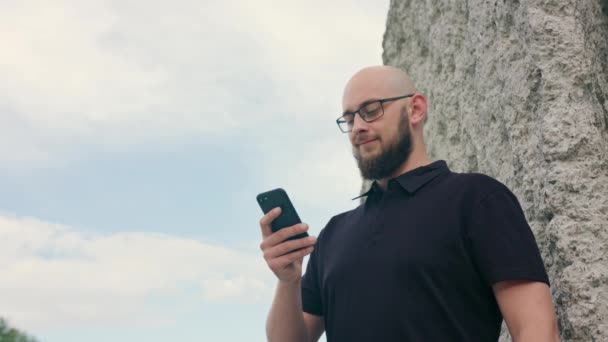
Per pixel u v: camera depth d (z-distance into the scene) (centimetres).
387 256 224
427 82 444
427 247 219
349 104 255
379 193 251
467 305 215
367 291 224
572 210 254
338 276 235
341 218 270
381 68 260
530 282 206
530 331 198
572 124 263
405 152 248
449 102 401
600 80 282
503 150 321
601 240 247
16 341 930
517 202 225
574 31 276
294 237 239
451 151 395
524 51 291
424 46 458
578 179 256
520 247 211
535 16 280
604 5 300
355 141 251
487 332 216
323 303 250
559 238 252
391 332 215
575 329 241
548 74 272
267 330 259
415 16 475
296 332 252
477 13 347
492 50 330
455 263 216
